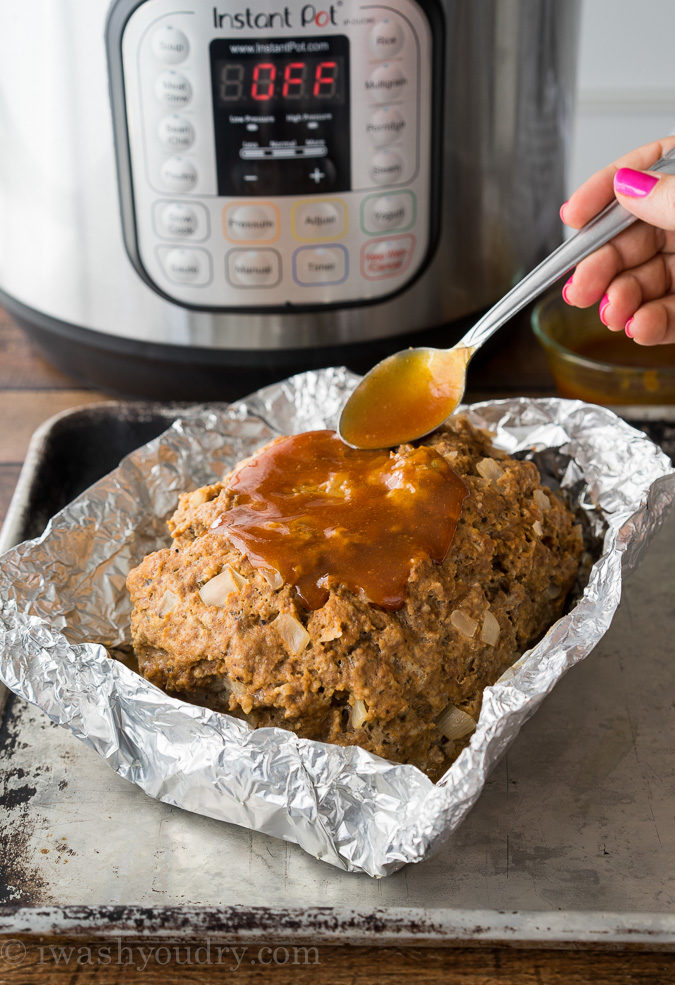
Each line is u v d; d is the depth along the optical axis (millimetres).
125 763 511
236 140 630
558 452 609
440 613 512
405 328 691
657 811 521
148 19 609
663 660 578
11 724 553
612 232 571
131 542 586
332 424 628
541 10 659
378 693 497
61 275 689
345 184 644
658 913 482
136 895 495
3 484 696
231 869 503
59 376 782
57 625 546
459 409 622
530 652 508
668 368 705
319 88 621
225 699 519
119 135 637
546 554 550
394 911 481
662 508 561
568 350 731
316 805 481
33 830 517
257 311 671
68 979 488
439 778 514
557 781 531
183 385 712
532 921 479
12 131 665
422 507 523
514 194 697
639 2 954
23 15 627
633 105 1000
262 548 513
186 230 652
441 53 632
